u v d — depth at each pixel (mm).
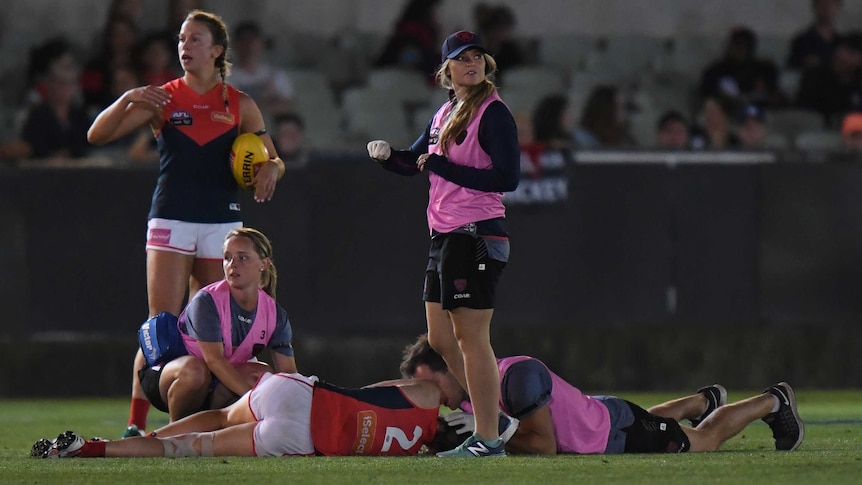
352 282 39875
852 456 19859
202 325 22609
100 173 39312
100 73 46594
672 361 41875
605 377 41500
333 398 20344
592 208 40656
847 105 52750
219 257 25203
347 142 48969
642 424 21438
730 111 51375
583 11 56625
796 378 42188
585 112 47844
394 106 50188
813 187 41312
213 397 22984
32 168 39219
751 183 41219
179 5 47438
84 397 40469
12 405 38219
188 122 24953
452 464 18812
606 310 40781
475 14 52531
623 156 40719
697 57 55781
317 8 54688
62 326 39469
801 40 55125
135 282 39500
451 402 21531
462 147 20203
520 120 43812
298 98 50031
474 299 19922
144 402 24875
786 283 41344
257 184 24938
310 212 39719
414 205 40094
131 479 17125
